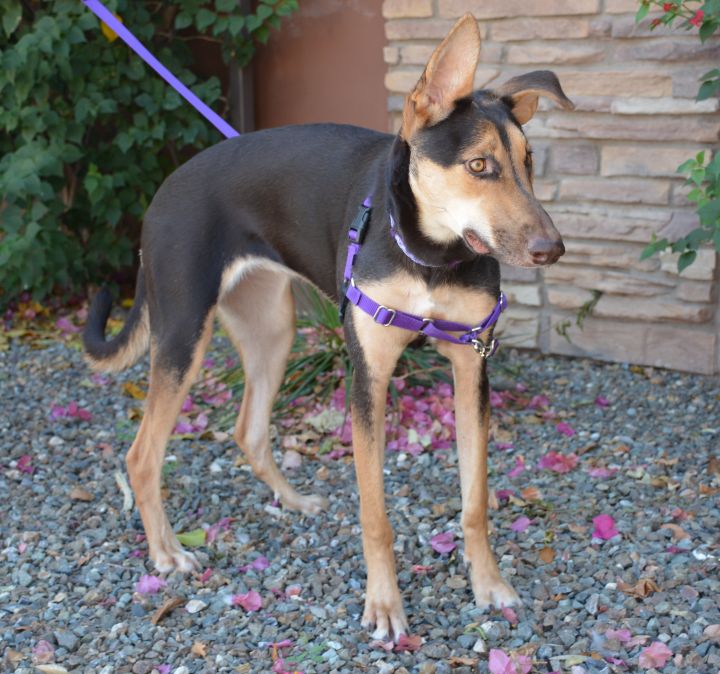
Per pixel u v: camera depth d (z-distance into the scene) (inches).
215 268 74.5
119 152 120.0
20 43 110.3
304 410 95.6
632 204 99.3
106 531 79.2
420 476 85.3
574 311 104.0
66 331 117.6
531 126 101.7
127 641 67.9
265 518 80.6
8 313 122.2
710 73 88.7
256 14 116.3
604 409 94.9
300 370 97.7
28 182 110.3
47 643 67.3
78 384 103.8
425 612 69.6
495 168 61.9
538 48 100.0
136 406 98.9
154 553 75.0
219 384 101.3
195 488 84.7
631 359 102.4
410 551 75.4
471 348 67.8
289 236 74.2
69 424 95.6
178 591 72.4
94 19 112.2
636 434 90.4
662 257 98.7
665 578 70.8
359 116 116.0
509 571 72.7
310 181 72.8
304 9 116.4
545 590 70.6
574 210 101.7
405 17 105.3
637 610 68.0
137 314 79.2
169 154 127.9
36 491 84.7
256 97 122.6
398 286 65.9
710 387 98.0
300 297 109.3
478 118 62.5
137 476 74.7
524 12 99.8
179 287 74.0
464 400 68.9
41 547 77.4
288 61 119.1
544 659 64.9
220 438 92.0
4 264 113.3
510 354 106.5
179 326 74.0
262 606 70.6
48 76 112.7
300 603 70.8
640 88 96.5
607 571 71.9
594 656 64.6
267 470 81.4
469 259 65.6
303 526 79.4
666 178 97.3
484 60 102.7
